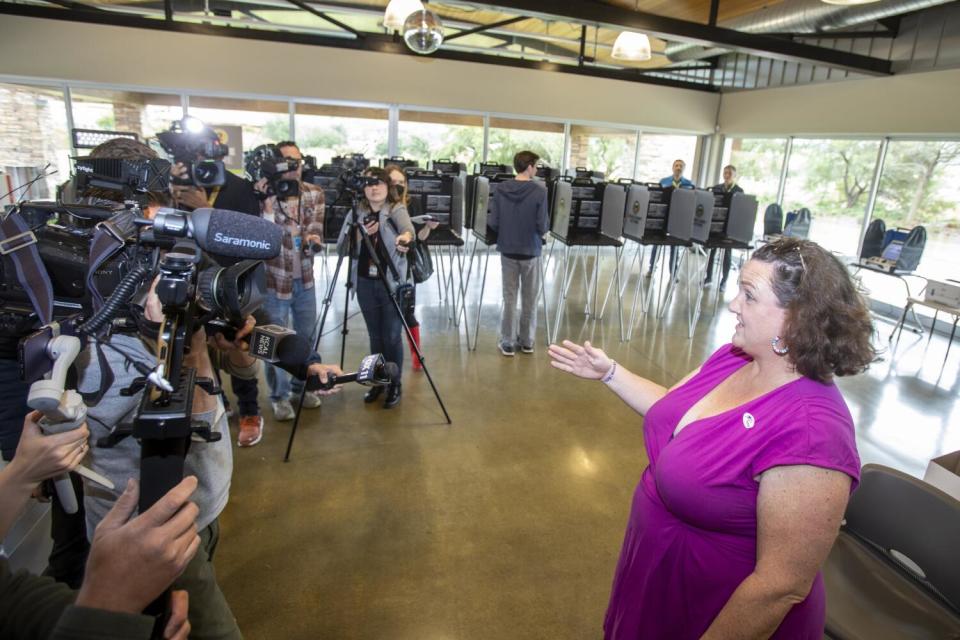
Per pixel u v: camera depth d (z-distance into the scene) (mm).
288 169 2506
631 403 1351
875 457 2936
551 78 7848
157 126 6621
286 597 1845
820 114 7012
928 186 5840
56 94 6230
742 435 921
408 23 3619
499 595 1896
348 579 1934
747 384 1013
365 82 7133
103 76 6234
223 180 1226
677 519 1028
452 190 4672
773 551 856
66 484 918
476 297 5621
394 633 1731
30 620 560
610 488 2527
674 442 1026
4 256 1049
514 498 2426
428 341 4305
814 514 834
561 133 8227
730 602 885
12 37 5906
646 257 8445
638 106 8344
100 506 1052
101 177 1361
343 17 7246
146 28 6250
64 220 1380
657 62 8438
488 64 7539
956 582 1269
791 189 7609
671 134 8820
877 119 6297
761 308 922
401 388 3420
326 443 2777
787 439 869
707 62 8695
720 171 8859
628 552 1168
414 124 7586
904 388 3859
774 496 861
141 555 509
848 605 1360
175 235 736
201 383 783
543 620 1803
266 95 6812
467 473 2592
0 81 5996
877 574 1423
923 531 1337
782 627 978
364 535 2152
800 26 5004
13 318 1096
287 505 2303
